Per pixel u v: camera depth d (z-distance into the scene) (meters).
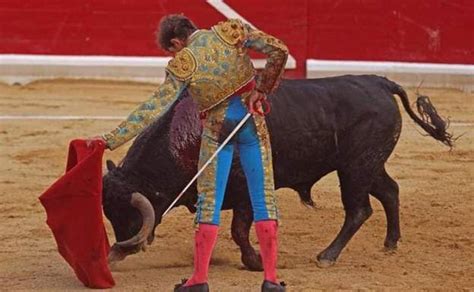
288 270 13.39
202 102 10.96
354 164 13.77
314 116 13.48
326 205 17.91
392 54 32.72
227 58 10.84
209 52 10.84
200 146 11.82
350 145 13.73
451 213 17.31
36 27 32.31
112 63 32.41
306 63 32.50
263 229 11.01
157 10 32.47
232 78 10.87
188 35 11.16
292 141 13.34
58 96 30.14
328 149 13.65
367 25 32.56
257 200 11.05
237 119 10.93
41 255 14.22
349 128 13.69
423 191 19.11
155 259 14.08
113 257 12.63
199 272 11.09
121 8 32.41
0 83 32.16
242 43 10.88
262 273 13.30
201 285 11.08
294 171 13.63
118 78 32.47
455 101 30.62
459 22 32.66
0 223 16.33
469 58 32.69
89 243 12.11
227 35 10.91
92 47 32.47
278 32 32.50
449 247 14.90
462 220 16.78
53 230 12.12
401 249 14.73
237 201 13.15
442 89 32.69
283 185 13.76
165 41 11.24
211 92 10.88
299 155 13.48
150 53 32.59
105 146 11.12
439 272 13.37
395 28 32.66
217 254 14.44
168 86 10.82
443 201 18.25
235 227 13.27
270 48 10.71
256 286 12.54
